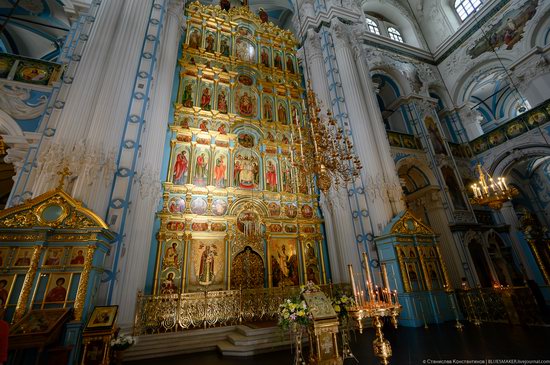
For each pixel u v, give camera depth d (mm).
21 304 4664
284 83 13445
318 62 13320
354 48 13492
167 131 10086
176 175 9578
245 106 12039
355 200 10258
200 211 9391
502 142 14016
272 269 9656
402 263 8766
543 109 12367
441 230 12758
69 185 6137
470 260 12203
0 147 8656
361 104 11656
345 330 5672
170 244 8570
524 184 18891
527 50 13461
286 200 10977
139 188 7688
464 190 13969
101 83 7512
